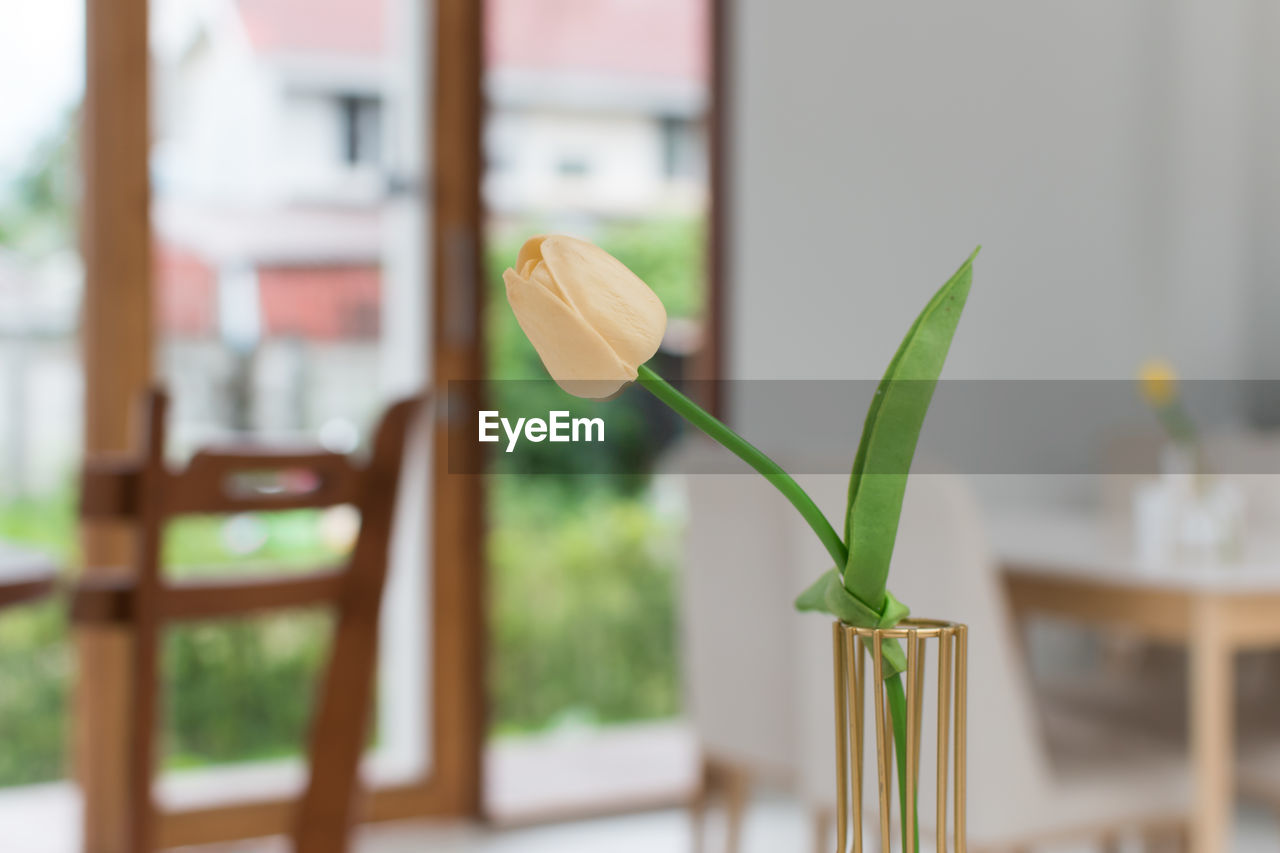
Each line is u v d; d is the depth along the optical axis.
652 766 3.26
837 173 3.39
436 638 3.07
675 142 3.27
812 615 1.95
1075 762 1.93
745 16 3.29
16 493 2.73
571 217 3.19
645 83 3.26
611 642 3.24
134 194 2.81
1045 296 3.66
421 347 3.07
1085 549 2.26
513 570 3.15
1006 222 3.61
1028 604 2.21
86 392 2.78
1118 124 3.77
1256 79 3.92
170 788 2.83
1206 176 3.89
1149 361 3.79
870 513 0.43
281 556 2.93
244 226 2.93
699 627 2.31
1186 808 1.94
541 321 0.38
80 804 2.76
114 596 1.26
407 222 3.06
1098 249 3.74
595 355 0.39
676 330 3.25
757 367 3.28
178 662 2.85
